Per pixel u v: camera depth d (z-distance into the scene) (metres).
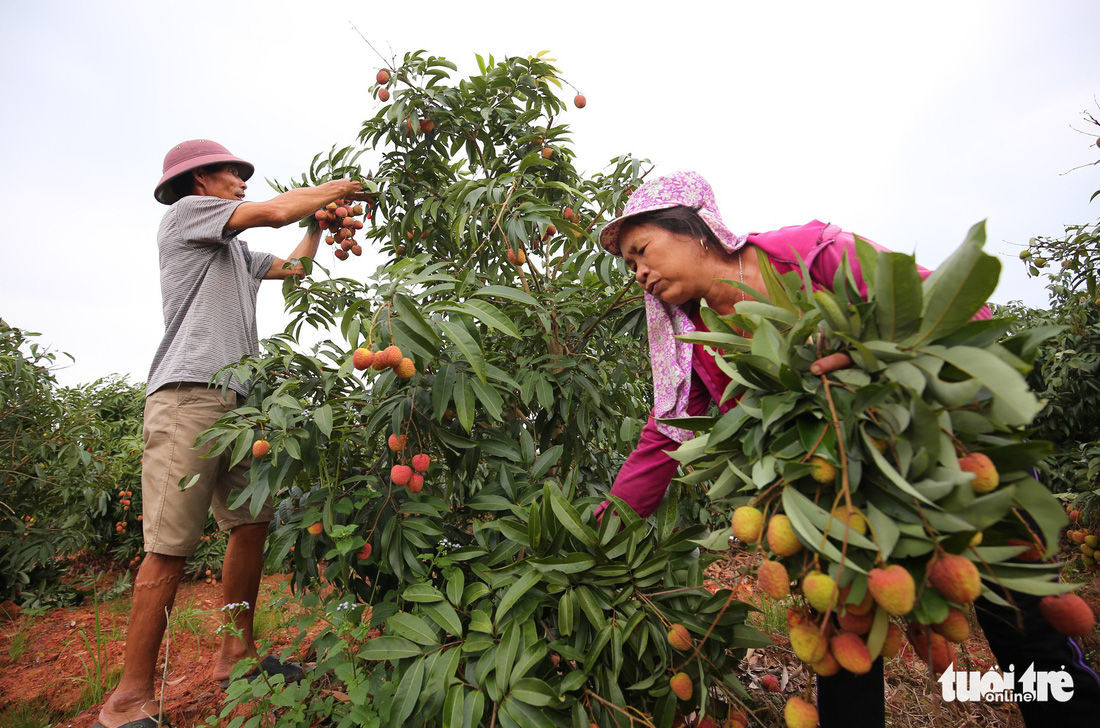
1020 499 0.83
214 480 2.21
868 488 0.86
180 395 2.16
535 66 2.86
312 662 2.37
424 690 1.36
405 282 1.69
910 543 0.80
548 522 1.52
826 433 0.86
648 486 1.60
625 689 1.44
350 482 1.84
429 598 1.53
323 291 2.54
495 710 1.31
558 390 2.24
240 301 2.47
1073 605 0.89
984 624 1.25
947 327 0.82
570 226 2.38
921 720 1.94
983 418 0.81
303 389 2.00
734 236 1.42
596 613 1.39
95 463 4.09
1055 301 4.28
